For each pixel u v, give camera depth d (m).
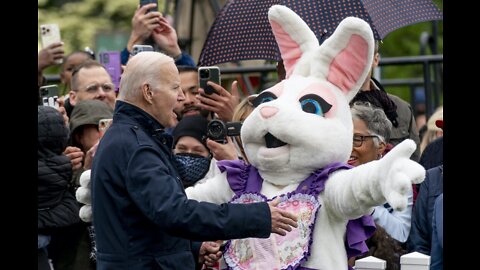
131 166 7.92
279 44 8.68
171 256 8.06
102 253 8.04
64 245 10.02
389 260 9.25
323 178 8.15
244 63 14.61
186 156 9.75
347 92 8.41
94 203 8.09
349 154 8.33
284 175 8.27
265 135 8.25
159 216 7.79
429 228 9.63
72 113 10.76
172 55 11.92
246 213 7.84
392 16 10.31
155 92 8.13
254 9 10.32
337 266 8.12
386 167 7.63
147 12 11.91
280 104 8.20
